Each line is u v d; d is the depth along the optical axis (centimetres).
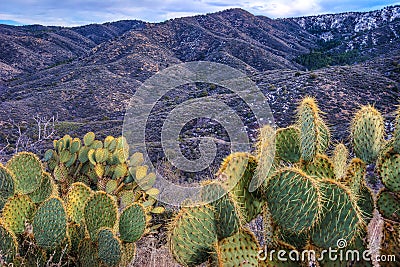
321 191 198
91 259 262
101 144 398
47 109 4831
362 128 244
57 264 252
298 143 241
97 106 5106
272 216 201
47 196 287
